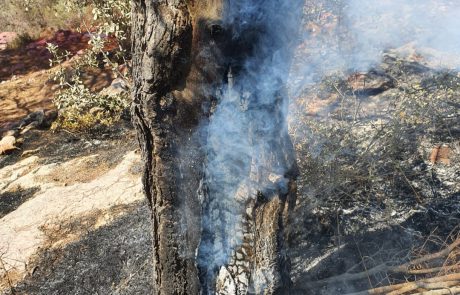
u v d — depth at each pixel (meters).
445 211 3.16
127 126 4.91
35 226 3.50
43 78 7.37
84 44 8.21
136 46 1.76
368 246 2.91
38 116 5.41
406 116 3.89
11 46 8.56
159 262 2.10
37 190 4.01
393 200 3.28
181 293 2.11
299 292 2.50
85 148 4.62
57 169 4.29
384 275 2.66
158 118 1.80
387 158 3.62
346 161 3.52
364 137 3.84
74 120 5.02
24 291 2.96
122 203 3.60
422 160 3.64
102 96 5.07
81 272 3.02
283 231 2.05
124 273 2.96
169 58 1.71
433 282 2.37
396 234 2.99
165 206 1.96
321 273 2.73
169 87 1.77
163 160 1.87
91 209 3.59
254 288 2.05
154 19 1.68
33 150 4.72
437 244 2.87
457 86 4.25
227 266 2.05
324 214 3.15
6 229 3.51
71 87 5.01
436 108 4.07
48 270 3.08
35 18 8.83
